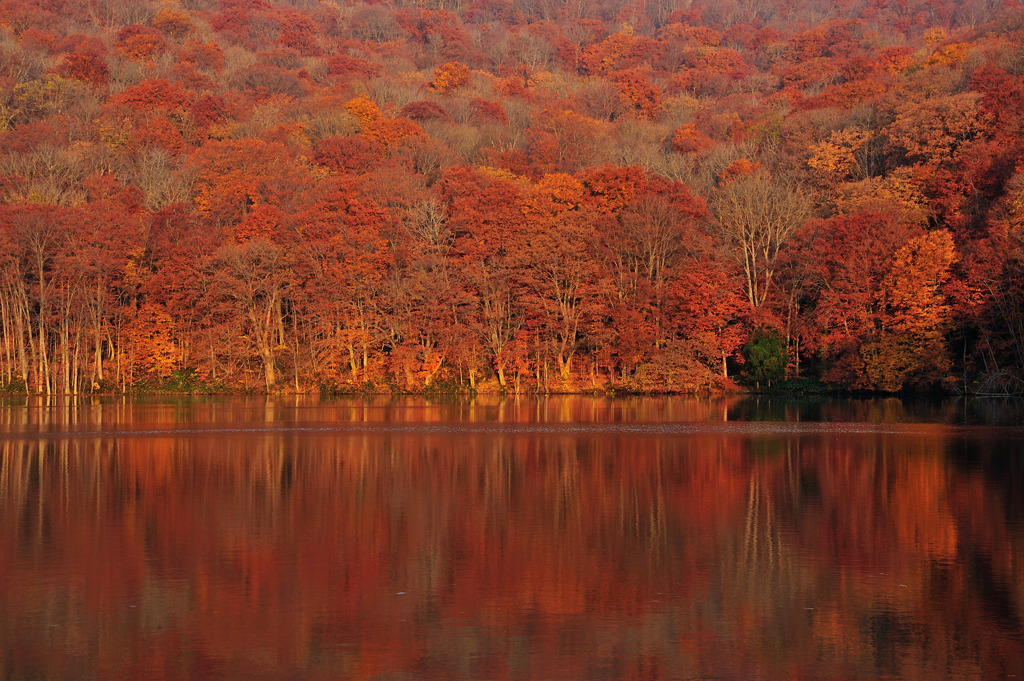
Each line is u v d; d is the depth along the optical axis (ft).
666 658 70.44
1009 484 135.54
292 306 339.57
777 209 351.87
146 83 499.10
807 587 86.28
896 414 247.50
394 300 333.21
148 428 215.31
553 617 78.89
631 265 347.36
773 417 241.35
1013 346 292.81
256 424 226.17
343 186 349.41
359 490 132.98
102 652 71.31
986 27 582.35
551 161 470.39
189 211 380.78
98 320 332.60
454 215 350.64
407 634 75.10
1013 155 318.04
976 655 70.59
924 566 92.53
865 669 68.39
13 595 83.97
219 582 88.02
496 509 119.96
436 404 297.12
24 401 303.89
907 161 393.50
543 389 335.26
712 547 100.17
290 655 70.85
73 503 123.34
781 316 340.18
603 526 109.91
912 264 298.15
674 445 182.09
